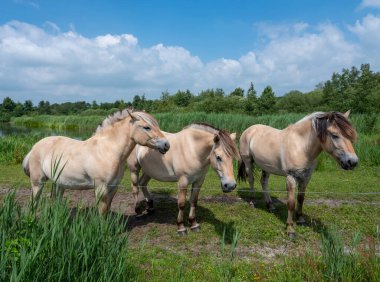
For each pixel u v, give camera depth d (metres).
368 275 3.01
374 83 32.00
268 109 36.88
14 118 55.31
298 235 4.81
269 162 5.32
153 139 4.11
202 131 4.33
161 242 4.54
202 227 5.12
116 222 3.23
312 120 4.34
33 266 2.32
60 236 2.56
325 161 9.99
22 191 7.23
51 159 4.25
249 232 4.91
